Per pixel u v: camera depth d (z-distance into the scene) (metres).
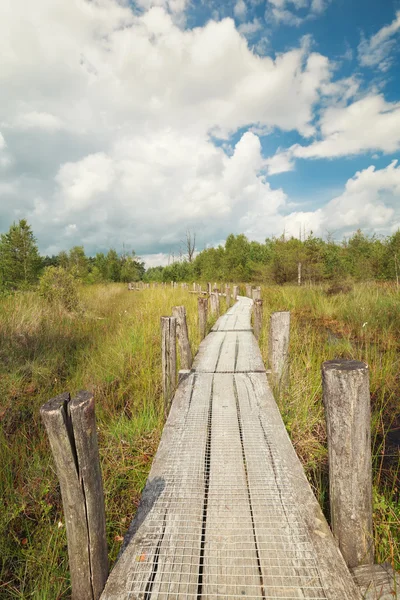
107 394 5.04
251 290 17.33
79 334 7.75
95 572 1.67
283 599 1.62
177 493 2.38
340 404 1.85
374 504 2.71
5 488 2.97
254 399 4.00
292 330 8.08
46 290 10.13
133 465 3.41
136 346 6.62
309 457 3.48
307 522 2.09
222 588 1.69
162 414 4.18
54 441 1.55
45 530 2.60
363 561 1.87
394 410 4.54
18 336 6.50
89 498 1.62
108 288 19.91
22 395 4.90
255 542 1.95
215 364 5.41
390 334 7.59
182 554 1.87
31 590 2.16
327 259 22.36
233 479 2.54
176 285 23.03
